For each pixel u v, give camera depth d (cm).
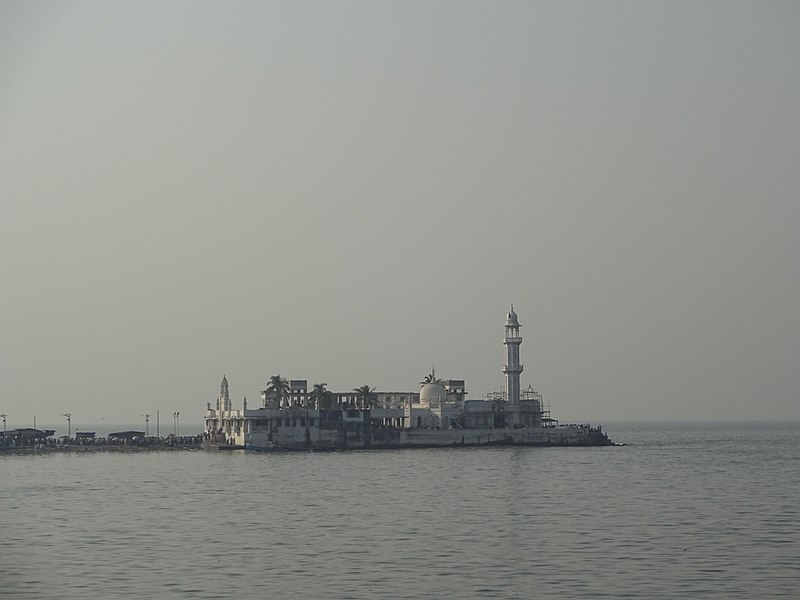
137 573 13088
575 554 14088
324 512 18500
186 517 17962
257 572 13100
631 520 17175
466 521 17188
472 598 11781
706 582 12425
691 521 17012
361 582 12544
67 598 11881
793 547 14525
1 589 12300
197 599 11794
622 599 11694
